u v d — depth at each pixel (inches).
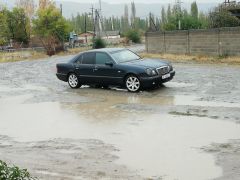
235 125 374.6
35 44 2824.8
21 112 500.1
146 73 569.9
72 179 267.3
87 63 642.2
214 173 265.4
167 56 1147.9
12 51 2427.4
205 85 602.2
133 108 475.8
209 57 1027.3
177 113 435.8
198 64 930.1
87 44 2859.3
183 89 581.0
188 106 464.4
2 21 2423.7
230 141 328.8
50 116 466.3
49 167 293.4
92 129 395.2
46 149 339.6
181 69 840.3
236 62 911.7
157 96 541.6
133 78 584.4
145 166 285.3
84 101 541.0
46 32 2191.2
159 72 580.7
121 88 629.6
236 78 650.8
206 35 1060.5
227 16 1444.4
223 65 874.1
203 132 358.6
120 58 617.9
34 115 477.7
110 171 278.8
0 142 372.2
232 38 986.1
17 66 1192.2
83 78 647.8
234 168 271.4
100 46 2004.2
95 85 663.8
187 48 1139.3
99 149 329.7
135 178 263.7
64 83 730.8
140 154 311.3
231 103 466.0
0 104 562.9
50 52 2084.2
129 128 388.8
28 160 313.0
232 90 546.0
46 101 559.8
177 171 272.5
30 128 417.7
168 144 331.3
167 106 473.4
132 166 286.7
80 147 338.6
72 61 666.2
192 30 1108.5
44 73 922.7
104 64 620.4
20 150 342.0
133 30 3144.7
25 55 1988.2
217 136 344.5
